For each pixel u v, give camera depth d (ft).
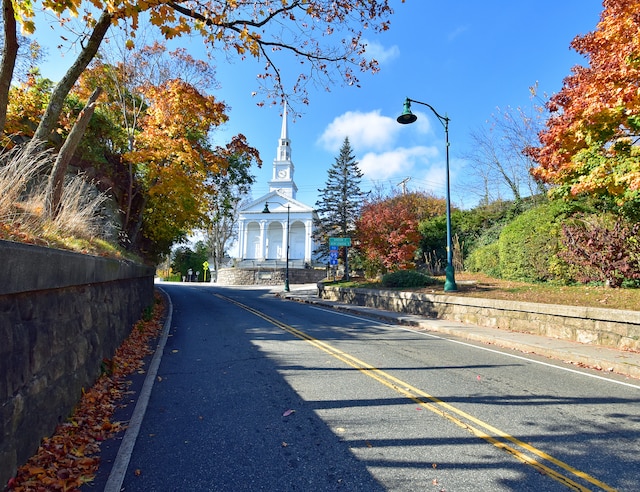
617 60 26.09
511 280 54.80
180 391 17.02
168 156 45.65
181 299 74.18
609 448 11.46
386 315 46.01
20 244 9.04
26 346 9.64
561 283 44.73
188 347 26.91
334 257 87.30
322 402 15.51
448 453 11.13
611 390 17.35
